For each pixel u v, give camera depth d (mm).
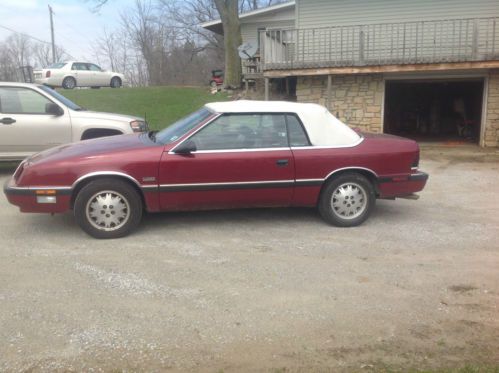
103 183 5555
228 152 5816
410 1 16016
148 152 5672
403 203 7520
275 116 6004
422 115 19969
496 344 3428
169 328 3615
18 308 3920
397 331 3598
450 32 15812
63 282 4434
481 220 6555
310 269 4766
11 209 6988
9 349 3332
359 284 4418
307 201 6094
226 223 6285
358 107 15648
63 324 3670
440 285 4410
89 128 8898
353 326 3666
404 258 5082
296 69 15023
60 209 5602
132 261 4961
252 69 21516
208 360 3217
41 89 8977
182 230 5992
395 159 6168
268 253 5207
